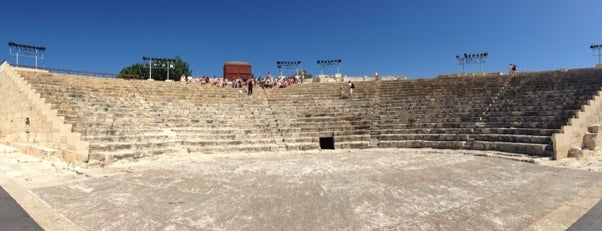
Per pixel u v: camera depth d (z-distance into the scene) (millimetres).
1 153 21625
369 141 27281
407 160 18891
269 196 10773
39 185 12414
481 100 28828
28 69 29828
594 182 12562
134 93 29734
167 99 30344
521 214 8781
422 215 8766
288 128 28562
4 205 9539
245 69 51750
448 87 32875
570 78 26984
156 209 9375
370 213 8977
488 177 13688
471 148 23312
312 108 32812
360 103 33250
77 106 23453
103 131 21188
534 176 13844
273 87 39625
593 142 20094
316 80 49125
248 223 8258
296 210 9281
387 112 30859
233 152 23500
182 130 25047
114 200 10305
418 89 34031
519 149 20625
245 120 29391
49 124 20453
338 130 28906
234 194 11039
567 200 10078
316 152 23938
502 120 25109
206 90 35156
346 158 20188
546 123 21750
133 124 23922
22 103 24438
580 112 20469
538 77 29188
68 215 8852
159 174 14703
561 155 18672
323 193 11117
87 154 17016
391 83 37000
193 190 11625
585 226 7812
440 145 24844
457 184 12391
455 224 8055
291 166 16953
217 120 28328
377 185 12258
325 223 8227
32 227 7840
